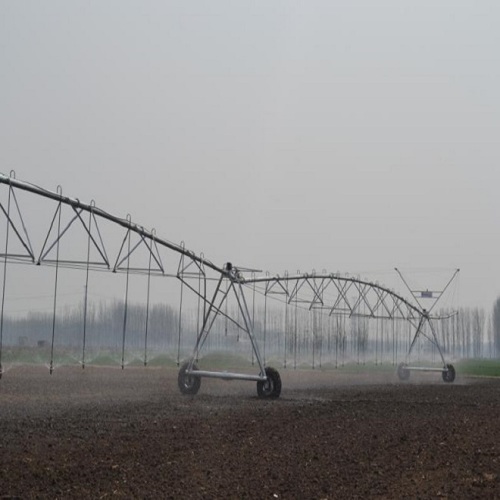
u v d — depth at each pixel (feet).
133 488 41.14
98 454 50.42
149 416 73.41
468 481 46.24
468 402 103.76
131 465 47.34
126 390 106.22
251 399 99.86
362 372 200.03
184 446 55.31
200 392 109.70
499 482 46.01
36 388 103.76
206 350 199.11
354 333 248.52
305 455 53.42
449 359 248.93
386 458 53.26
